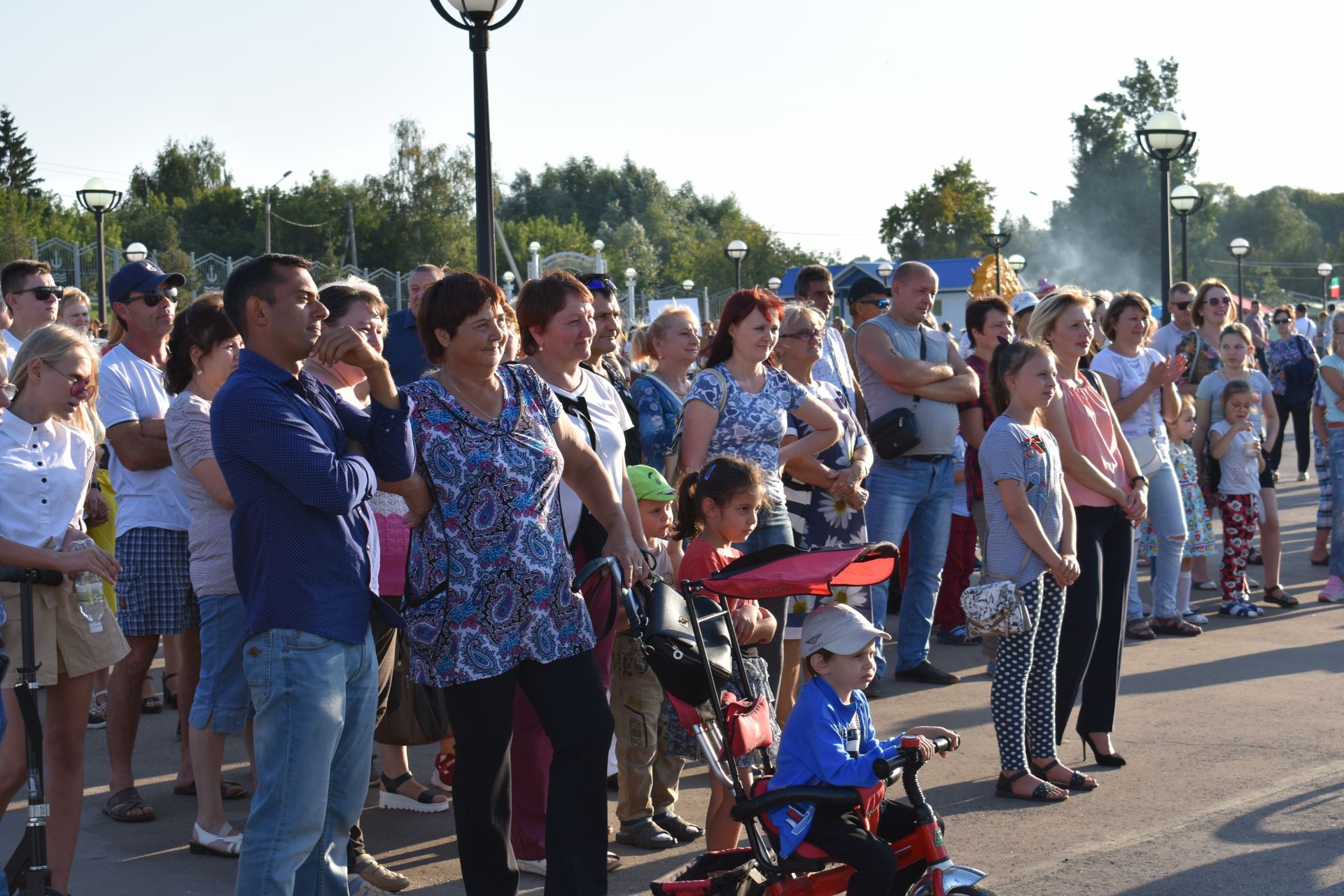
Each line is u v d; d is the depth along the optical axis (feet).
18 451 13.70
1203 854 15.51
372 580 12.66
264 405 11.32
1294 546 38.86
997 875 15.06
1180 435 29.07
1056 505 18.10
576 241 314.35
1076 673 18.78
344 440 12.08
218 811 16.44
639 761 16.43
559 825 12.91
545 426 13.56
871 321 24.67
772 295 19.03
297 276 11.59
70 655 13.71
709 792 18.93
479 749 12.89
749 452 18.52
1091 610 18.75
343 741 12.07
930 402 24.20
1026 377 18.03
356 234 292.61
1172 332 35.91
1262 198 353.92
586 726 13.00
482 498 12.84
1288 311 63.93
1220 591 32.65
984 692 23.88
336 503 11.35
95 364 14.20
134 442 17.92
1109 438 19.83
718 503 15.37
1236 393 29.40
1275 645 26.61
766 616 14.99
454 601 12.75
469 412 13.03
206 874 15.67
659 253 384.88
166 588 17.93
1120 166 283.79
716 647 13.17
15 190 284.20
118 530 18.10
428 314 13.04
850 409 22.57
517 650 12.85
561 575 13.17
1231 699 22.45
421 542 12.89
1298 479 54.19
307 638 11.43
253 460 11.28
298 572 11.48
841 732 12.70
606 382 17.34
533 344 16.39
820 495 22.13
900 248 262.88
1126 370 26.48
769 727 13.28
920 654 24.81
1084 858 15.52
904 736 12.57
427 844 16.84
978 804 17.75
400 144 296.92
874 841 12.14
